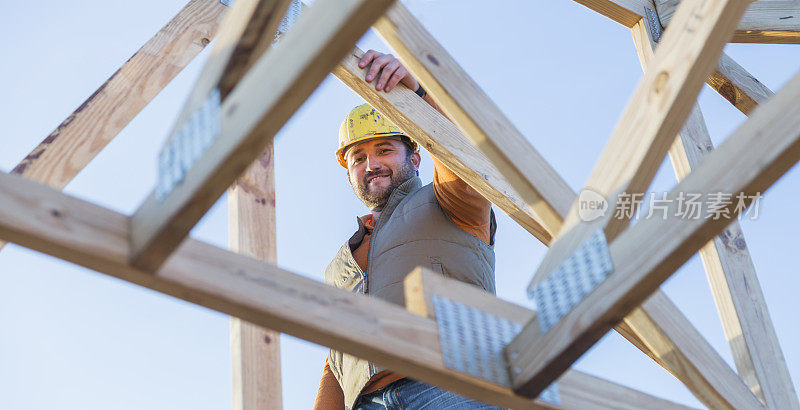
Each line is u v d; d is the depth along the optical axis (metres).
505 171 1.81
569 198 1.82
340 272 2.74
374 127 2.96
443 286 1.81
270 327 1.61
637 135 1.68
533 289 1.80
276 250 2.51
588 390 1.89
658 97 1.66
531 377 1.73
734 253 2.65
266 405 2.23
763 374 2.45
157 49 2.70
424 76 1.80
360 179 2.93
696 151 2.80
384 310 1.70
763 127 1.53
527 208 2.89
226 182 1.42
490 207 2.75
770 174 1.51
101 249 1.47
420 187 2.87
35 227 1.42
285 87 1.35
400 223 2.66
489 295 1.87
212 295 1.53
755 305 2.57
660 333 1.97
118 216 1.53
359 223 2.85
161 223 1.44
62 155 2.41
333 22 1.31
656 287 1.62
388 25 1.79
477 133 1.79
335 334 1.61
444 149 2.82
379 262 2.62
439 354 1.72
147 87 2.62
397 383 2.45
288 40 1.40
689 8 1.68
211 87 1.50
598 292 1.67
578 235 1.74
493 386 1.75
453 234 2.61
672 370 2.02
